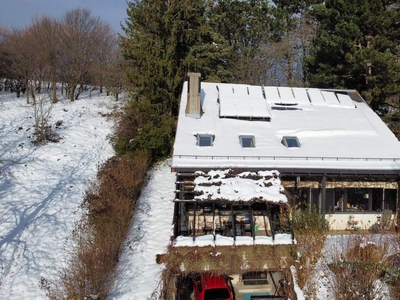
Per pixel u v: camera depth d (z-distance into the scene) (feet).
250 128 56.24
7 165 66.49
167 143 75.41
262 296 42.01
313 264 40.73
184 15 83.61
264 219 47.98
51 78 113.29
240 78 112.47
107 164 65.57
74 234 47.75
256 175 46.21
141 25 84.58
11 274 41.24
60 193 59.52
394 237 44.55
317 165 48.01
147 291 39.68
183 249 39.75
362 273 37.86
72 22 127.85
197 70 85.05
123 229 47.96
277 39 118.01
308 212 49.44
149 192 62.44
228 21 113.29
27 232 48.75
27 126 86.63
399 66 73.20
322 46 85.40
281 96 65.41
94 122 93.76
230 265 39.93
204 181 45.11
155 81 78.43
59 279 40.45
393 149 52.03
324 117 59.98
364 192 52.65
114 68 123.75
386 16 74.84
